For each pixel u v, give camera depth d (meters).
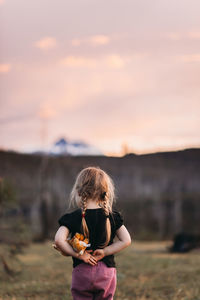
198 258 11.61
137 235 20.23
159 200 21.98
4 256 9.34
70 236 3.98
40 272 9.98
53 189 22.94
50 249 15.14
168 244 16.78
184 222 20.69
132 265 10.55
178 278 8.43
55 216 22.02
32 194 22.33
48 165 23.28
